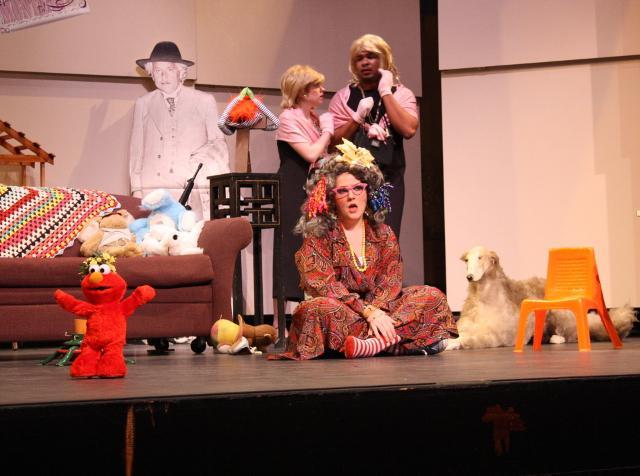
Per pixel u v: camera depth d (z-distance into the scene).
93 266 3.49
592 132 7.50
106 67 7.27
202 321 5.15
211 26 7.68
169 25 7.43
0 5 7.00
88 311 3.41
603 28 7.42
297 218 6.13
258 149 7.85
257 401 2.42
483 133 7.66
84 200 5.70
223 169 7.19
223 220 5.38
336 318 4.27
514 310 5.31
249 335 5.14
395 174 6.06
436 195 8.48
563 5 7.48
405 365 3.60
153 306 5.07
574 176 7.53
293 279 6.18
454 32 7.61
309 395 2.47
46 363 4.36
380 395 2.54
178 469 2.34
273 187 5.72
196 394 2.41
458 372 3.11
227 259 5.24
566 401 2.73
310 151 5.95
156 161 7.12
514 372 3.04
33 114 7.19
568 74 7.54
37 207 5.57
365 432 2.52
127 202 5.94
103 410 2.28
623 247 7.45
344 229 4.54
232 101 6.07
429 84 8.45
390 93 5.91
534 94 7.60
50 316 4.88
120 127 7.39
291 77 6.08
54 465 2.24
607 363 3.50
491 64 7.58
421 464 2.57
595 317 5.58
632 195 7.45
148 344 6.17
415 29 8.20
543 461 2.70
